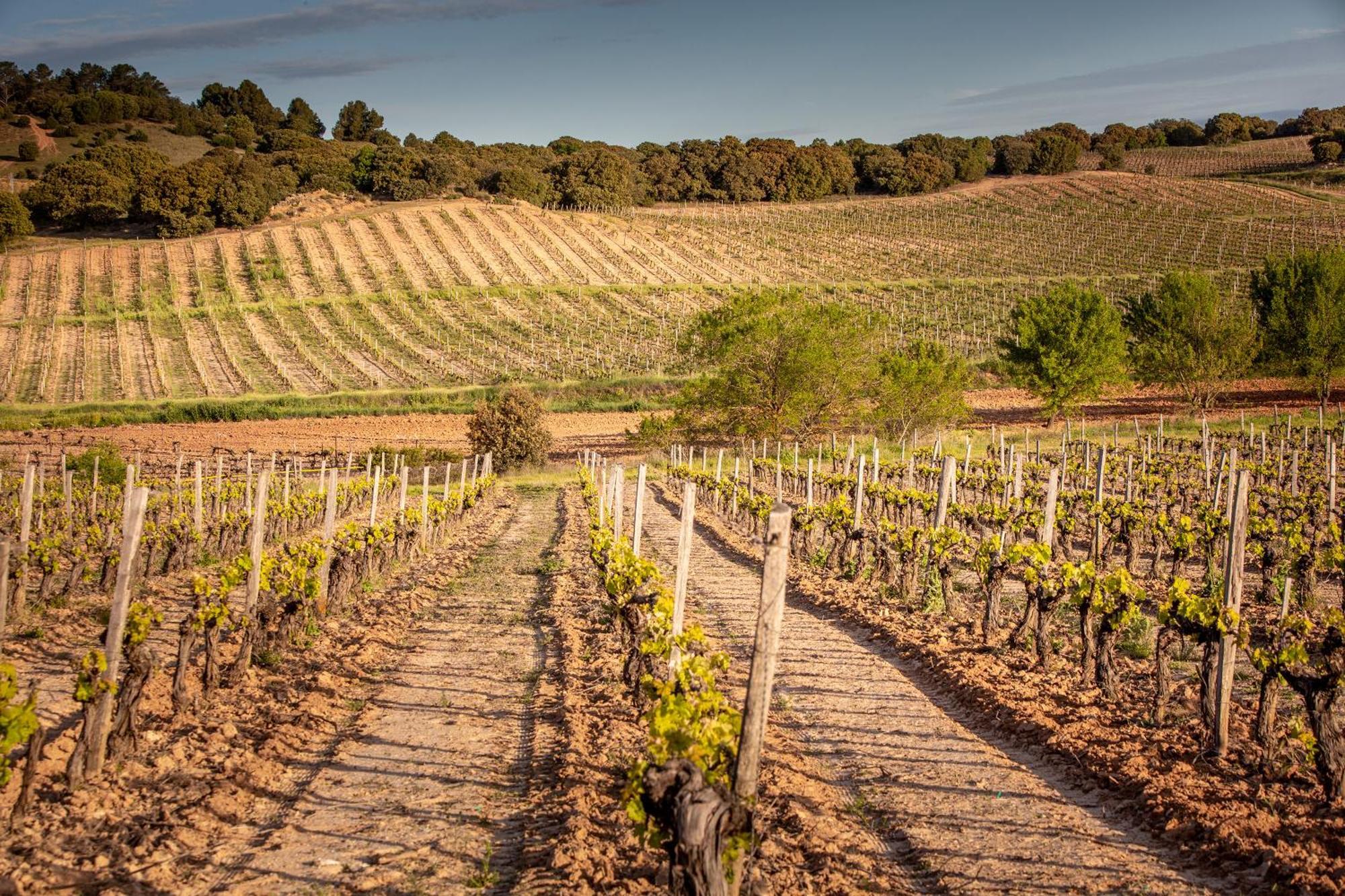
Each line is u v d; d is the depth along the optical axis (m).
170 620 14.97
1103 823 7.57
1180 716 9.97
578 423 58.53
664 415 59.34
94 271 88.38
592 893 6.20
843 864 6.79
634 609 10.89
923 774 8.65
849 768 8.85
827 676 12.02
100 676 8.19
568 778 8.28
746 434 45.97
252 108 184.62
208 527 24.03
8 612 14.83
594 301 91.81
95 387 62.97
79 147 144.12
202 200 101.31
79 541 21.33
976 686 10.99
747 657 12.88
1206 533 17.69
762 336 43.62
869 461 34.59
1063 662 12.27
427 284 92.25
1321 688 7.81
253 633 11.69
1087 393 48.09
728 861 5.71
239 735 9.55
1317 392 53.19
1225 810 7.39
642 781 5.92
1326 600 16.31
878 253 116.94
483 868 6.76
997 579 13.43
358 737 9.74
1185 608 9.16
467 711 10.68
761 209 138.75
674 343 80.44
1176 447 39.25
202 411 56.97
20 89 167.75
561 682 11.77
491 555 24.14
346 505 31.67
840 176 148.50
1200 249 110.19
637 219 125.25
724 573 20.16
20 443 45.34
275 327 79.44
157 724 9.79
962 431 49.41
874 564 18.12
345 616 15.95
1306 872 6.30
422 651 13.62
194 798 7.84
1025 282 101.31
